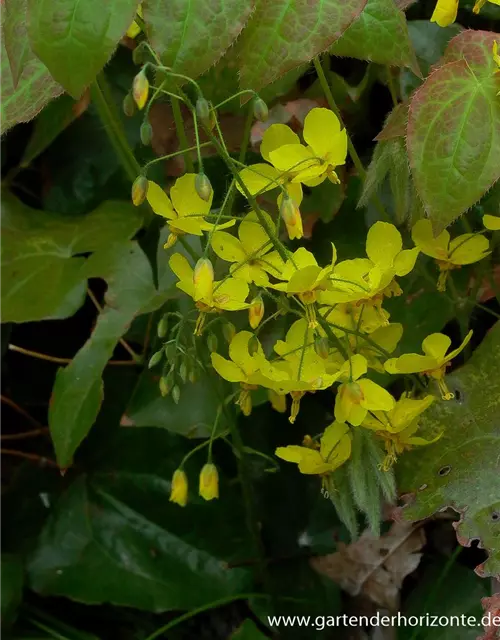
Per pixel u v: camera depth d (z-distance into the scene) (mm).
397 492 398
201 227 368
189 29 340
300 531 439
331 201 420
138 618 448
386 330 387
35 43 336
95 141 452
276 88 412
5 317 417
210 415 415
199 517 441
